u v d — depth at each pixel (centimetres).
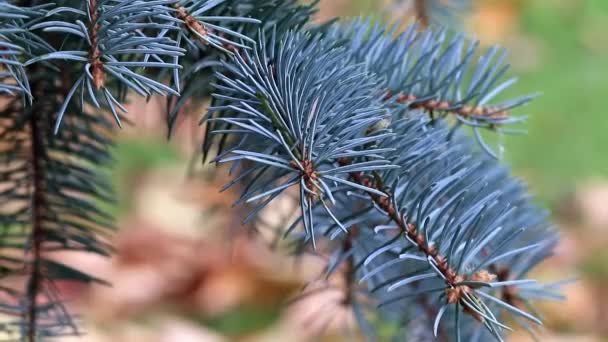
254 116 49
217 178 65
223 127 51
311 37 52
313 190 47
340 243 55
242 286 140
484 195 51
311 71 49
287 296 139
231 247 67
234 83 48
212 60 50
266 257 138
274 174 50
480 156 58
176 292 141
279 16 51
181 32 48
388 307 58
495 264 55
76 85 46
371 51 53
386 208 48
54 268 56
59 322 57
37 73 51
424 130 50
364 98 48
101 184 57
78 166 56
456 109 53
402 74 53
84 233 57
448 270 47
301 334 125
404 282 47
